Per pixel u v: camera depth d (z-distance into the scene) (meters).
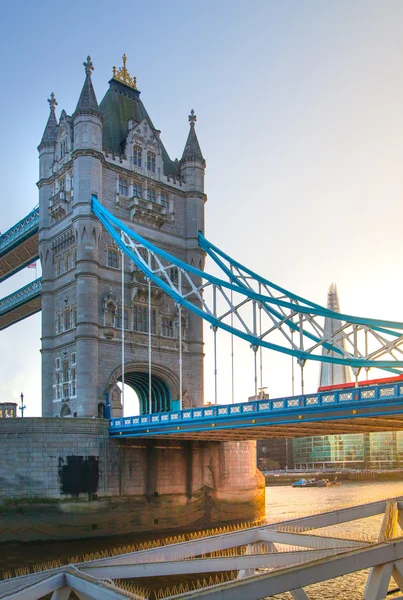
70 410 67.06
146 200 74.50
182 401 73.12
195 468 64.25
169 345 73.56
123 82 82.94
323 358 53.50
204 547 23.14
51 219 74.62
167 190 77.88
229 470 67.81
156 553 22.08
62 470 55.34
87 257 67.50
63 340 69.88
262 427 48.78
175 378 73.31
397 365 49.69
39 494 53.88
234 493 67.56
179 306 65.00
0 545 50.84
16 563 42.66
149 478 60.38
